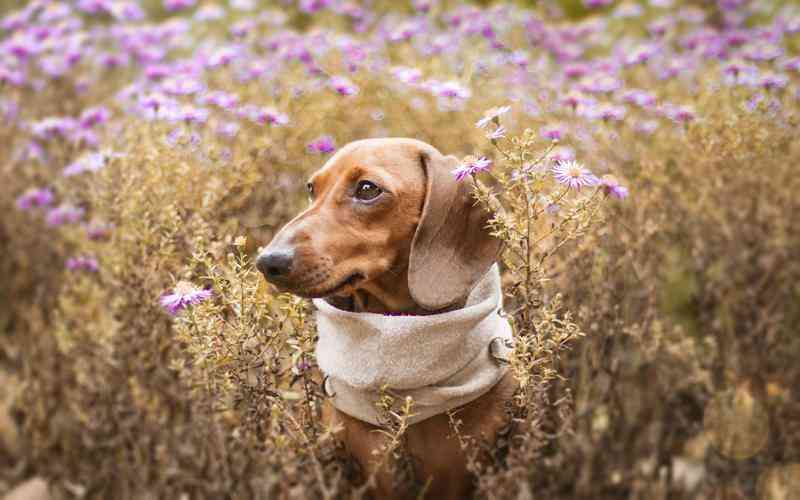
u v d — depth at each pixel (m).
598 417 3.36
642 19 6.43
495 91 3.97
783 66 3.89
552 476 3.26
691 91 4.25
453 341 2.61
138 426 3.40
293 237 2.53
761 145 3.42
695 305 3.82
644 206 3.42
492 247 2.66
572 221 2.65
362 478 2.99
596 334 3.18
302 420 2.80
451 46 4.60
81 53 4.93
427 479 2.89
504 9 5.18
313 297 2.55
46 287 4.29
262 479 2.87
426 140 3.96
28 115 4.74
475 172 2.52
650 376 3.47
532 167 2.56
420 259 2.62
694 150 3.58
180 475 3.23
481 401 2.79
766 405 3.54
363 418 2.76
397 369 2.60
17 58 4.94
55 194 4.30
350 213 2.64
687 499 3.47
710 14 6.33
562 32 5.46
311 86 4.02
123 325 3.26
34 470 3.89
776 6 6.21
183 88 3.76
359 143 2.78
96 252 3.62
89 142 3.90
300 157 3.84
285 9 6.07
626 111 4.04
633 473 3.48
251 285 2.63
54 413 3.82
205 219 3.22
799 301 3.80
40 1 5.29
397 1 6.02
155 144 3.40
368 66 4.14
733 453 3.49
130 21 5.96
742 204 3.71
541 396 2.74
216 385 2.78
